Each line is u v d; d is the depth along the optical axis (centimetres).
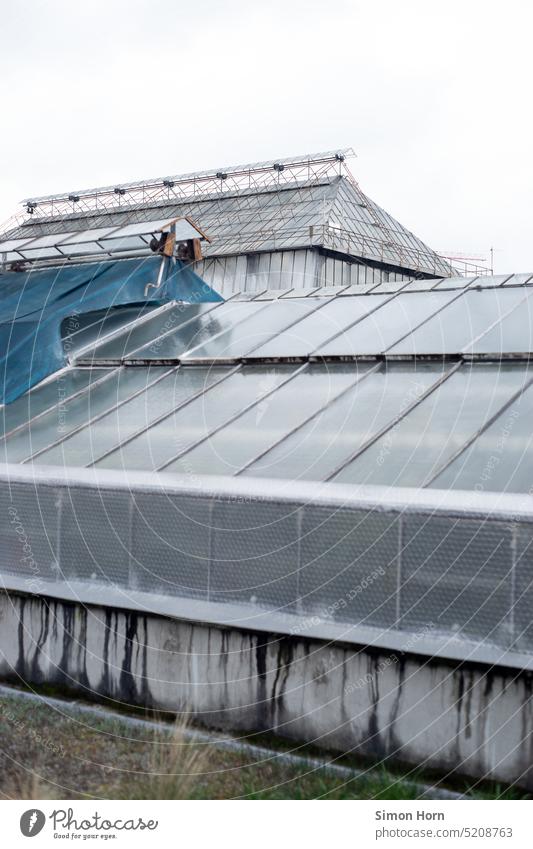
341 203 4750
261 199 4981
